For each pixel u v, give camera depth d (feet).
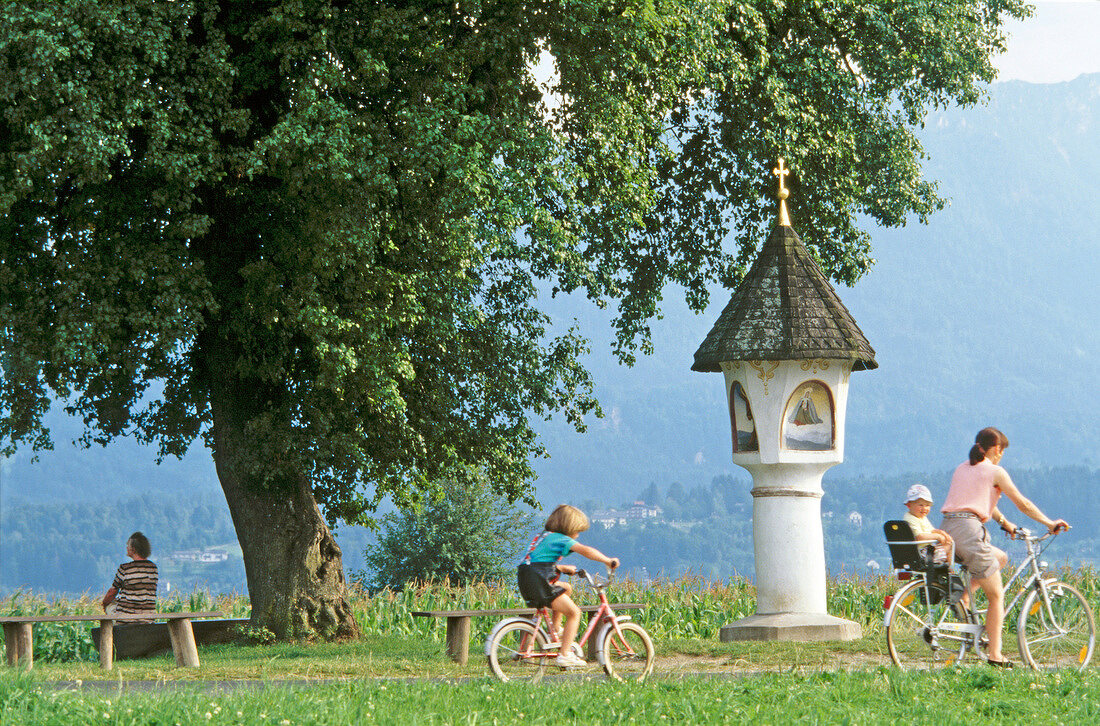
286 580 95.14
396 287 90.33
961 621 63.10
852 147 124.98
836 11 121.80
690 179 139.74
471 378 110.22
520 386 113.19
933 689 53.06
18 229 87.20
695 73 104.06
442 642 96.17
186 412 106.32
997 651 61.72
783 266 90.74
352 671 70.18
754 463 87.61
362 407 98.48
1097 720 45.85
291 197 87.61
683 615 116.37
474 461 110.73
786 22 122.83
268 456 92.63
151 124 79.92
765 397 87.40
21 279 87.20
